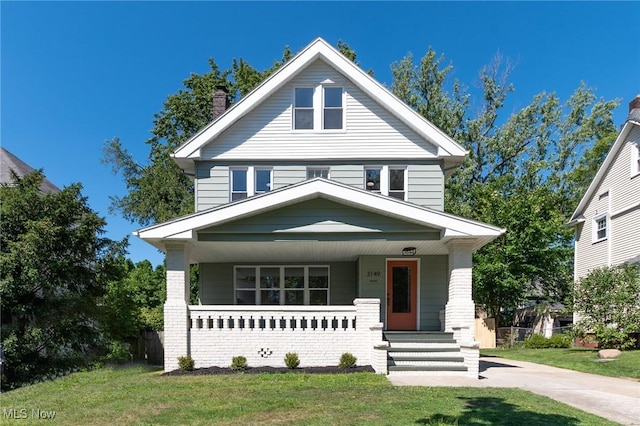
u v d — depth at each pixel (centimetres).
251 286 1579
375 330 1096
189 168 1553
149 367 1441
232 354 1141
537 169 3069
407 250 1341
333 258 1530
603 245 2230
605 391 922
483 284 2347
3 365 1353
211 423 635
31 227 1429
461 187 3150
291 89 1491
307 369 1081
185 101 2897
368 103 1486
